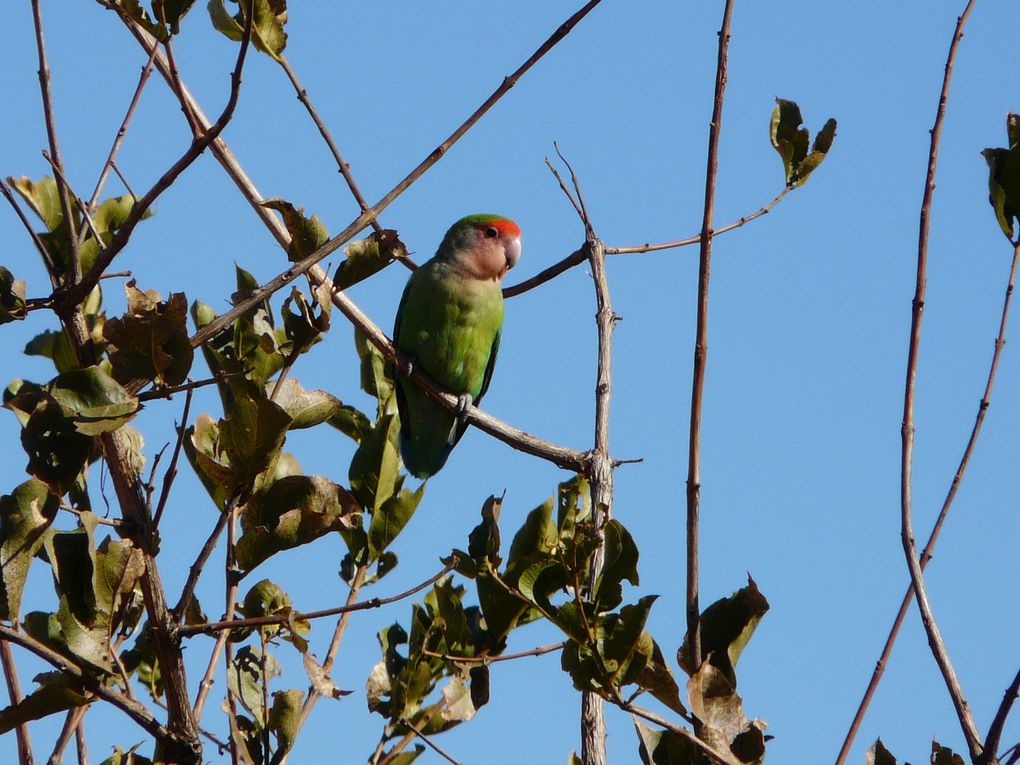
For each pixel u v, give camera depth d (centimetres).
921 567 670
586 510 828
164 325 635
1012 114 733
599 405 834
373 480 877
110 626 636
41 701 618
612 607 617
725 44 694
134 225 612
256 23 844
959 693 598
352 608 647
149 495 662
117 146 712
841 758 636
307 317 688
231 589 706
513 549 800
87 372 621
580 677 602
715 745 580
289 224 702
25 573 629
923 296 691
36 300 626
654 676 595
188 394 649
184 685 651
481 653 792
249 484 677
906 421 673
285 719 729
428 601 827
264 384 823
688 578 611
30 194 782
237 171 768
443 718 768
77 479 733
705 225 663
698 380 635
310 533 698
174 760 640
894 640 655
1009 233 721
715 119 681
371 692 785
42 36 634
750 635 657
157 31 668
